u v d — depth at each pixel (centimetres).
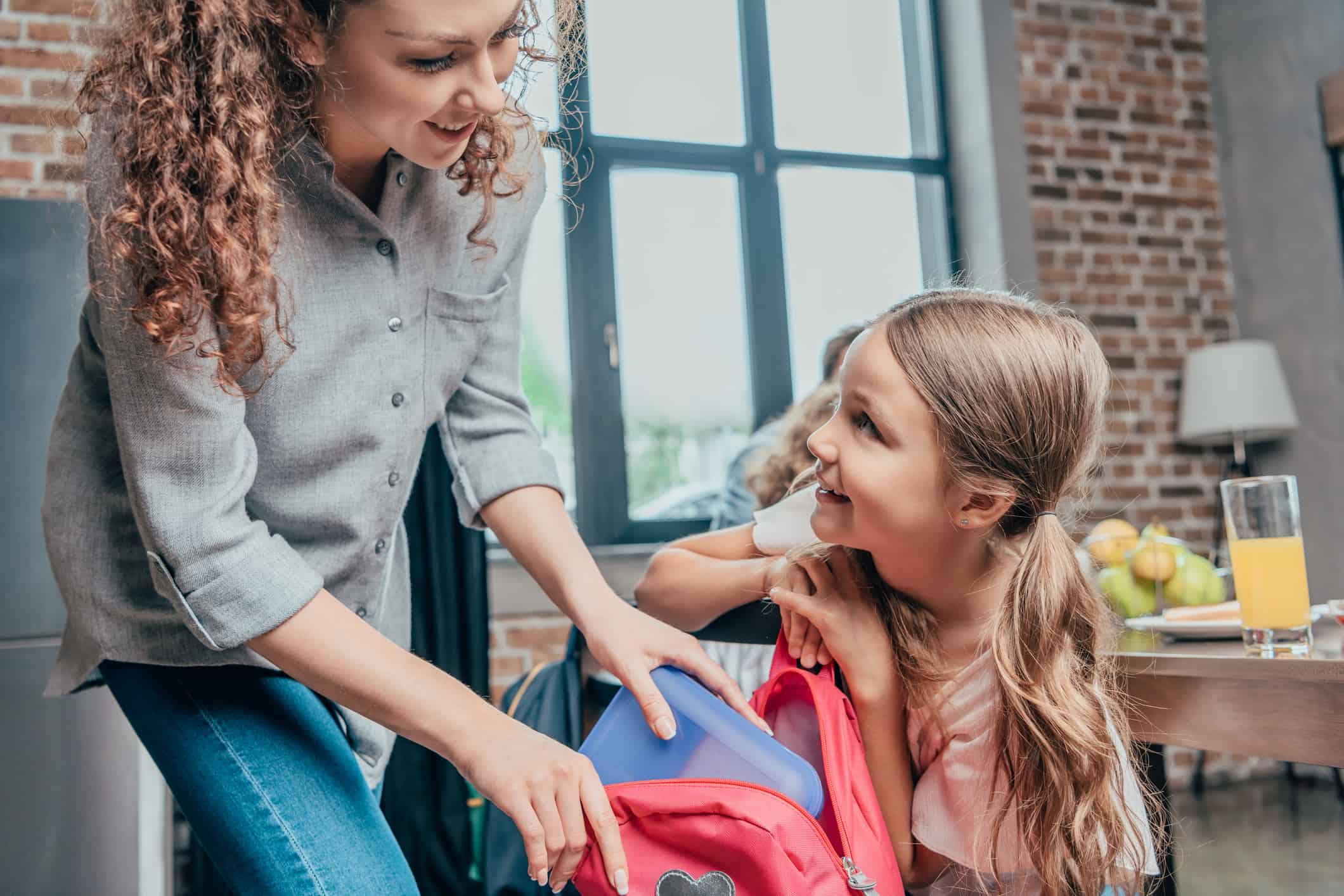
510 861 208
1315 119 355
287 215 83
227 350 72
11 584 214
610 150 347
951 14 383
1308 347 359
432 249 94
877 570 90
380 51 68
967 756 83
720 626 103
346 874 79
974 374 80
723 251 358
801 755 85
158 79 69
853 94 378
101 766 213
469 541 269
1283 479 90
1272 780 350
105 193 71
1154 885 96
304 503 89
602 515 336
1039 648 79
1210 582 121
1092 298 370
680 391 349
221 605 74
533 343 338
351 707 76
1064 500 92
